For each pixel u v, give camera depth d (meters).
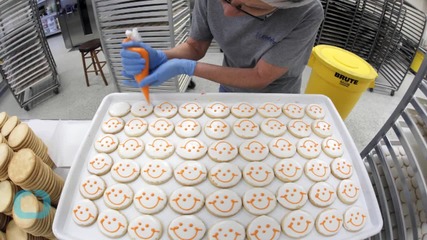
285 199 0.60
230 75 0.81
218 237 0.54
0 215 0.71
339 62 1.52
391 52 2.24
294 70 0.89
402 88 2.30
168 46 1.67
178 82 1.92
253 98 0.79
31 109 2.09
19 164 0.66
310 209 0.60
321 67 1.53
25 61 2.01
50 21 2.79
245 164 0.65
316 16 0.73
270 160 0.67
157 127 0.71
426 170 0.92
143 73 0.78
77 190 0.61
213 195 0.60
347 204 0.61
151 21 1.59
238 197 0.60
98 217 0.57
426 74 0.74
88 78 2.35
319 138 0.72
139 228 0.55
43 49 2.09
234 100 0.79
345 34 2.36
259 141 0.70
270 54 0.76
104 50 1.78
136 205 0.58
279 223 0.57
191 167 0.64
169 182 0.62
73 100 2.16
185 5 1.76
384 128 0.88
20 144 0.74
